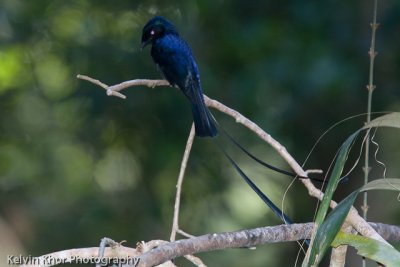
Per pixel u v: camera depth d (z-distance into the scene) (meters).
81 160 16.28
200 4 14.73
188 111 14.21
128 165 15.59
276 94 14.45
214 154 14.31
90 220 15.34
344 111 14.52
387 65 14.27
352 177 14.43
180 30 14.84
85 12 15.34
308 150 14.77
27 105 16.19
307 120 14.69
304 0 14.43
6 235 15.73
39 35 15.46
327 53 13.95
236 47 14.49
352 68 13.89
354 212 5.51
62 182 16.34
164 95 14.09
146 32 9.54
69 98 14.23
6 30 15.45
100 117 14.59
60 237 15.66
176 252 5.15
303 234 5.65
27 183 16.34
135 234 15.02
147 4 15.16
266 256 14.95
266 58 14.23
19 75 16.03
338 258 5.71
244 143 14.26
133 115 14.45
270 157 14.65
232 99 14.16
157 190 14.98
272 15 14.85
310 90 13.73
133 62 14.16
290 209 15.05
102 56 14.34
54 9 15.46
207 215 14.59
